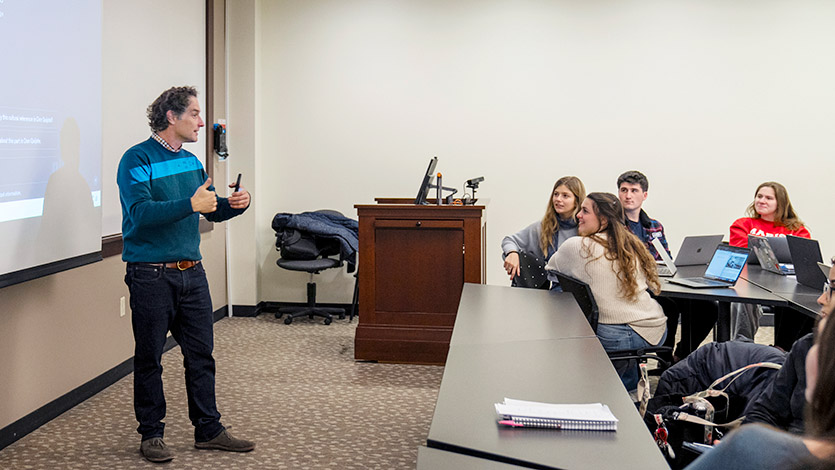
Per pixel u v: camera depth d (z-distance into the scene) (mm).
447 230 4504
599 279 3387
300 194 6309
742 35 5867
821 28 5801
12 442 3162
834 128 5836
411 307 4586
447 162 6172
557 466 1414
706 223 5996
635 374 3490
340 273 6309
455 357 2246
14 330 3168
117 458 3016
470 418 1688
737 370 2371
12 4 2787
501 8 6055
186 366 3100
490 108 6109
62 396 3584
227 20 6066
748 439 1031
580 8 5992
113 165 4078
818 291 3699
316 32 6199
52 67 3080
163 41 4738
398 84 6168
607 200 3467
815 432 938
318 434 3367
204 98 5543
